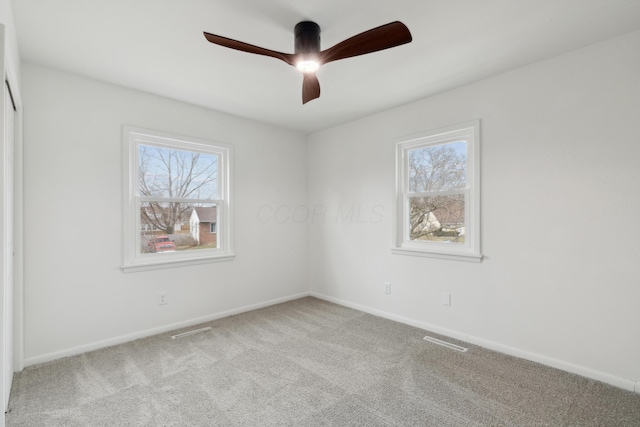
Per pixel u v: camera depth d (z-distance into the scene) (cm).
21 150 232
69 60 240
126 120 289
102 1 173
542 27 199
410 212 341
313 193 443
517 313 257
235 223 370
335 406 191
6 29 160
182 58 237
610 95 213
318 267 436
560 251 235
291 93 304
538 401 195
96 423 175
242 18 189
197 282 337
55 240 253
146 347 275
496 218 267
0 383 153
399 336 299
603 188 217
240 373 230
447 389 209
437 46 221
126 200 288
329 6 179
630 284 207
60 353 254
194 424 175
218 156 366
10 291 210
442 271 304
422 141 324
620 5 178
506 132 261
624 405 191
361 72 260
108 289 279
